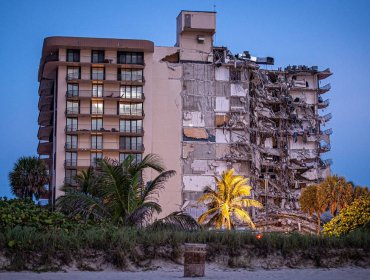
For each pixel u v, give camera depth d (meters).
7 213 36.53
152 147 124.00
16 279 27.95
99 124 119.38
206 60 131.25
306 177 139.75
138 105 121.44
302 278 29.16
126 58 122.44
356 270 33.59
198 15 131.12
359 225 47.81
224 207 91.38
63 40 119.25
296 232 39.00
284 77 144.38
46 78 125.62
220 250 34.69
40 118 128.12
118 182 41.56
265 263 34.69
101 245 33.34
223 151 128.00
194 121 127.69
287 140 139.75
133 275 30.30
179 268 33.28
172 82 127.81
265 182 133.88
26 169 96.31
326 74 145.62
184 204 123.38
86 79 119.44
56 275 29.92
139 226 40.44
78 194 41.25
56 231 35.06
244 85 131.62
